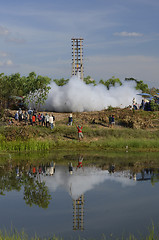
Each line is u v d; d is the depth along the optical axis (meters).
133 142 33.94
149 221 11.08
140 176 18.55
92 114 48.75
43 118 41.78
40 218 11.59
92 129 40.88
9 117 47.31
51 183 16.86
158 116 47.53
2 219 11.55
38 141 33.59
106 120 44.75
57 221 11.26
